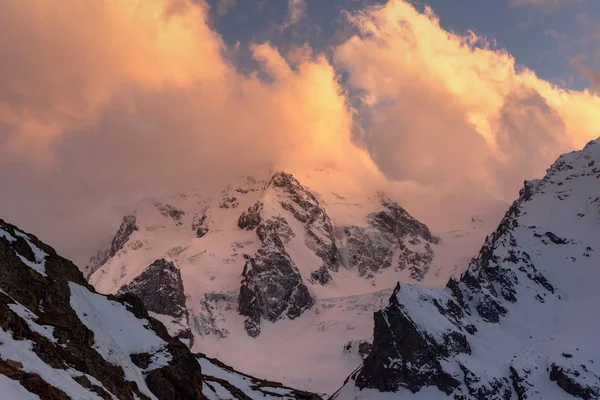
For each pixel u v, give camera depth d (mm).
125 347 128125
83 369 105125
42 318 114625
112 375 112812
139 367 126812
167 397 125000
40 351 97500
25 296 116688
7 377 84250
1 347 90438
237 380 171125
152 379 124875
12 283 116688
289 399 169125
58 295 123875
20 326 99125
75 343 112000
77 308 128375
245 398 151750
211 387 144875
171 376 128500
